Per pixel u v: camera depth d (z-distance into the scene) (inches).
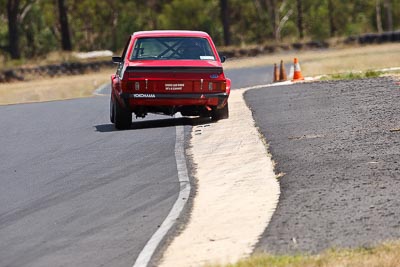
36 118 2431.1
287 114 1958.7
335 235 928.3
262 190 1202.6
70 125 2182.6
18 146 1850.4
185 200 1193.4
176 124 2018.9
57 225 1115.3
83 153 1674.5
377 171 1223.5
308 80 3132.4
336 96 2242.9
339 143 1481.3
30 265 944.9
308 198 1111.0
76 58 6683.1
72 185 1366.9
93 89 4180.6
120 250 971.3
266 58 6589.6
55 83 5027.1
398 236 900.6
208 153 1552.7
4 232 1103.6
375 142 1459.2
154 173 1412.4
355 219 984.3
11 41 6850.4
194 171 1407.5
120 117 1982.0
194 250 943.0
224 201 1167.6
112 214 1151.6
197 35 2042.3
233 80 4028.1
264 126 1785.2
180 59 1989.4
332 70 3860.7
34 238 1059.3
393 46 6939.0
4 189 1379.2
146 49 2001.7
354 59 4849.9
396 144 1422.2
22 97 3981.3
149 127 2001.7
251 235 974.4
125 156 1600.6
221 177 1332.4
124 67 1950.1
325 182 1190.9
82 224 1109.1
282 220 1016.2
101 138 1868.8
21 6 7381.9
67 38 7175.2
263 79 3941.9
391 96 2117.4
